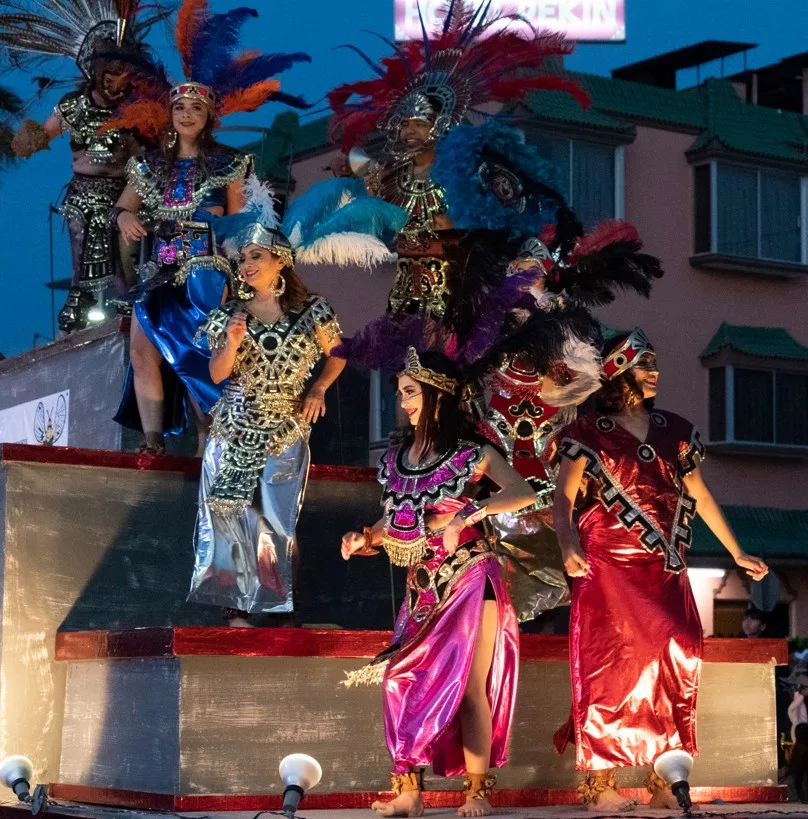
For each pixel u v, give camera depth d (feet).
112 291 38.52
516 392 29.71
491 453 25.46
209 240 31.94
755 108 110.93
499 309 28.30
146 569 30.37
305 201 29.43
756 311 109.70
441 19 33.45
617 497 26.78
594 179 101.96
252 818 24.31
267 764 26.11
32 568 29.22
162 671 26.08
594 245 31.35
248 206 29.35
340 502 33.09
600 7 111.96
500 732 25.50
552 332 26.45
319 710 26.66
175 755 25.52
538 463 29.91
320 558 32.76
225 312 28.91
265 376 28.91
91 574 29.81
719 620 104.06
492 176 29.50
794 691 48.11
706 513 27.99
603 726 26.43
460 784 27.94
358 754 26.91
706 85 110.22
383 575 33.53
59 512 29.66
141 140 36.65
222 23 32.42
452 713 24.32
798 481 109.60
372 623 33.27
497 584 25.38
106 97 36.60
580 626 26.81
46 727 29.07
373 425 78.38
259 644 26.02
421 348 28.04
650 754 26.40
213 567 28.43
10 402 40.01
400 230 31.58
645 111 105.50
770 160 108.17
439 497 25.18
